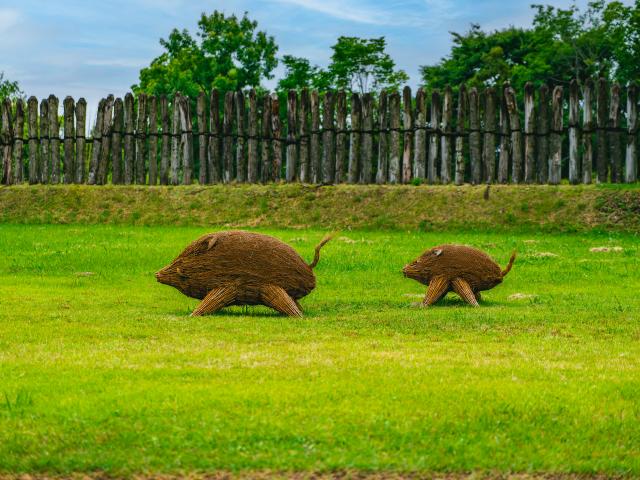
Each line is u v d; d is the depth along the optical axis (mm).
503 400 16750
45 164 74250
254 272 27969
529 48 107062
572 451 14750
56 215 68000
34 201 70125
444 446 14703
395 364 19766
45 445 14594
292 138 71062
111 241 52469
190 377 18375
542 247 50688
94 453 14305
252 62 106312
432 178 68188
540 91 67000
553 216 61281
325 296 34500
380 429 15227
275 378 18344
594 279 39250
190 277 28125
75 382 17828
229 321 26531
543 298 33438
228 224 65062
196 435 14891
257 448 14508
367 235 58219
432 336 24359
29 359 20219
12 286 36125
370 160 69812
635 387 17969
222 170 72188
